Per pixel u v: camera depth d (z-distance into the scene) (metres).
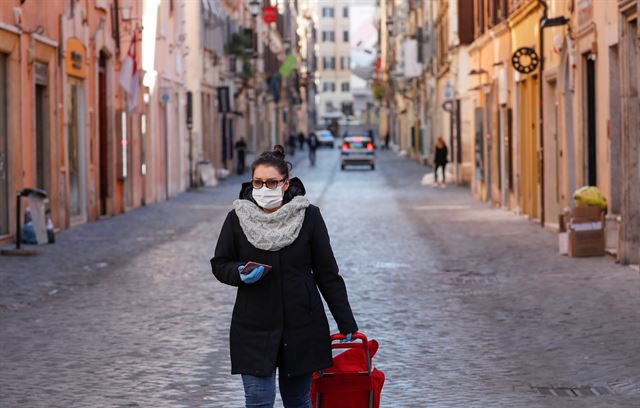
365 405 8.44
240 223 8.34
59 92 33.38
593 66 26.61
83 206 36.19
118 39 40.97
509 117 38.94
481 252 25.55
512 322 16.12
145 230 32.72
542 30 32.03
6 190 28.92
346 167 86.19
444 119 71.56
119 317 16.92
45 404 11.41
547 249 25.73
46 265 23.80
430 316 16.81
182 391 11.94
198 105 61.34
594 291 18.83
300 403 8.48
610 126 23.75
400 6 109.81
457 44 59.84
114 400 11.55
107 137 39.81
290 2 144.12
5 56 29.09
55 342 14.91
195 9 61.44
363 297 18.84
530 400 11.40
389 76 141.75
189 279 21.34
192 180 58.16
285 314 8.30
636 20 21.89
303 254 8.38
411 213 38.47
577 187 27.45
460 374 12.70
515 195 37.75
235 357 8.38
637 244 22.11
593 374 12.58
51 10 32.84
